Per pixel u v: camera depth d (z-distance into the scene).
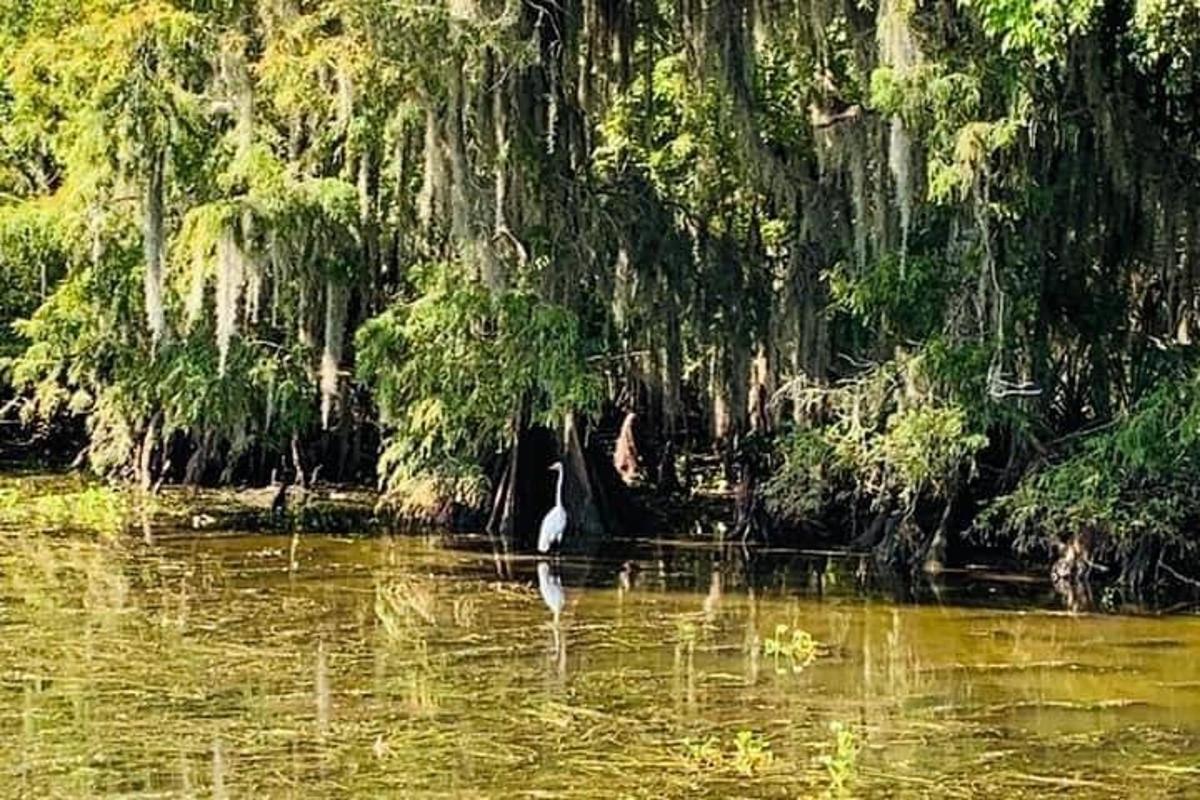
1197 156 18.70
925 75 17.17
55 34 23.56
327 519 23.58
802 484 20.50
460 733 11.62
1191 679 13.81
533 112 20.77
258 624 15.48
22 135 25.52
